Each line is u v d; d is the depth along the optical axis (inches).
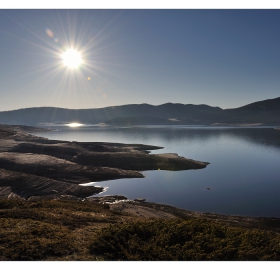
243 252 488.7
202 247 516.7
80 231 683.4
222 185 2124.8
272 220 1328.7
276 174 2536.9
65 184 2041.1
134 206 1486.2
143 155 3235.7
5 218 728.3
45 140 4928.6
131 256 487.2
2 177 2015.3
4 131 6993.1
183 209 1558.8
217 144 5521.7
